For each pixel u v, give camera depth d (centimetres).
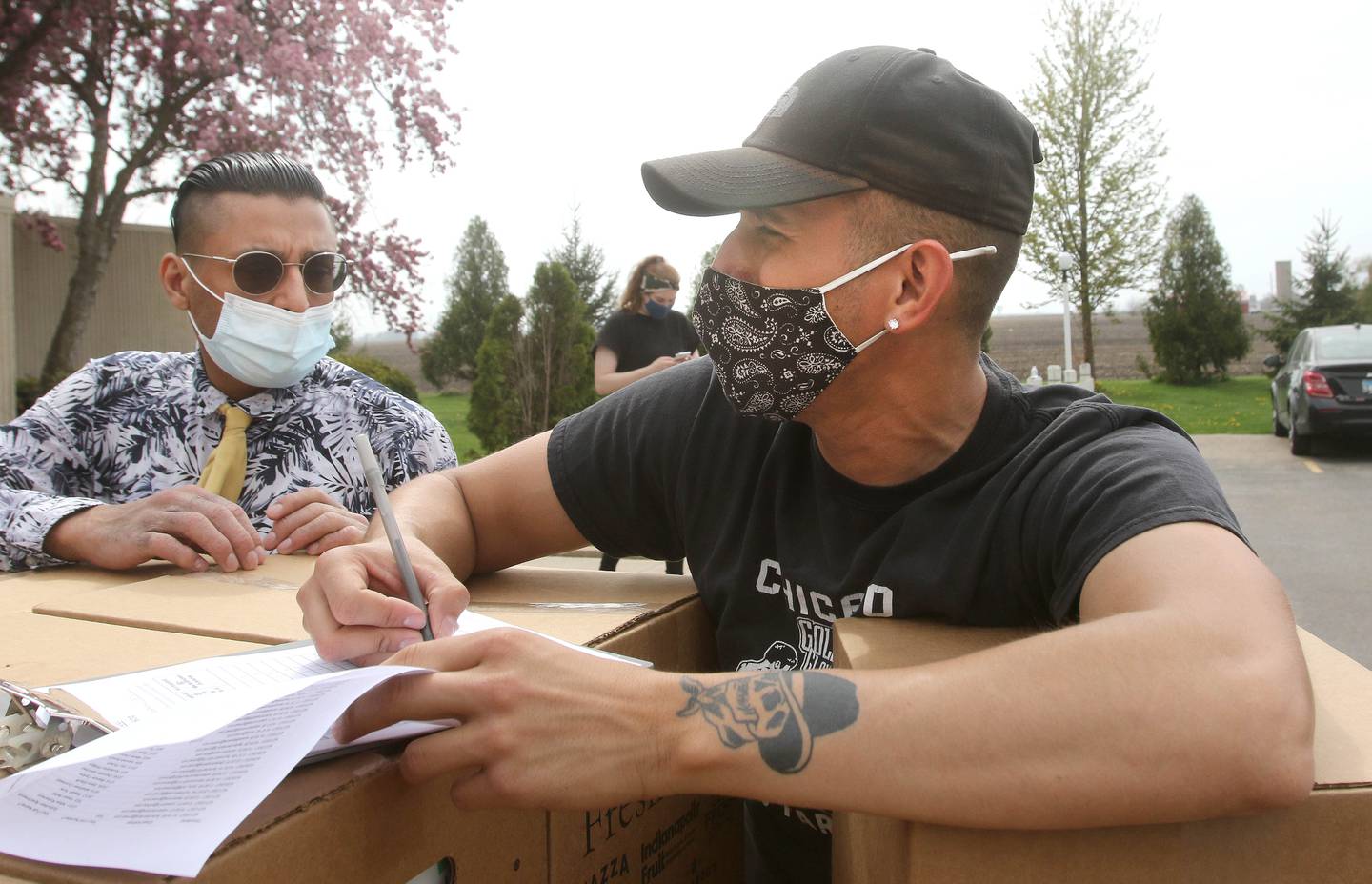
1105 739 70
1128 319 5703
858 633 103
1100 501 95
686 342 536
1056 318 7300
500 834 89
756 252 113
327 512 161
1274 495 874
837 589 117
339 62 918
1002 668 75
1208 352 2409
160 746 64
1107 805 69
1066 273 1975
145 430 199
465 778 78
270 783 61
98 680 89
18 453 185
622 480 144
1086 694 71
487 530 147
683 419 139
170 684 88
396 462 205
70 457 195
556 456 146
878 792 72
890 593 111
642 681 79
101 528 150
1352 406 1078
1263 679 72
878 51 111
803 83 112
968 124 108
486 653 79
